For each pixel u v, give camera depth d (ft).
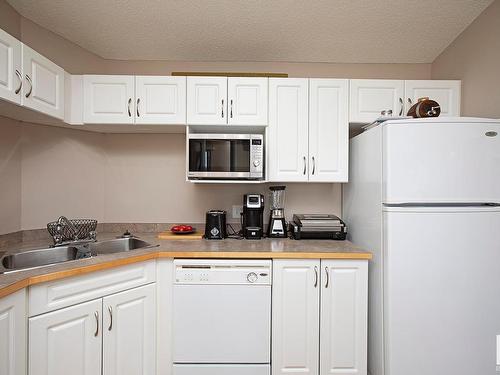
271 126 6.31
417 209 4.72
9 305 3.57
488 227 4.72
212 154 6.24
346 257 5.23
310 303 5.30
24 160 6.15
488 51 5.65
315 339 5.28
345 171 6.34
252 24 6.12
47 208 6.49
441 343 4.73
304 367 5.30
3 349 3.51
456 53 6.53
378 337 5.18
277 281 5.30
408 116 5.51
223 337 5.29
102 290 4.64
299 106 6.31
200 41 6.64
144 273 5.22
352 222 6.59
